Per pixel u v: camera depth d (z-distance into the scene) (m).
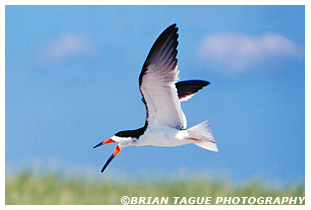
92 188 16.20
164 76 13.60
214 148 14.31
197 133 14.23
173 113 14.11
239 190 16.72
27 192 15.95
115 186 16.44
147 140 14.50
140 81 13.73
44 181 16.20
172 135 14.27
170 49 13.45
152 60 13.42
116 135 14.93
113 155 14.89
